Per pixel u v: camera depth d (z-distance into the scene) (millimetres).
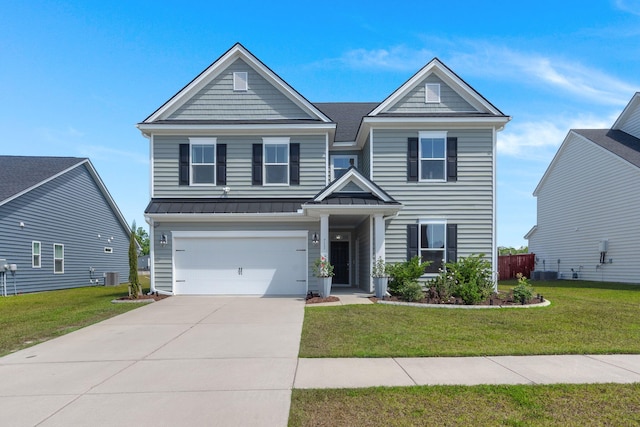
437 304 11531
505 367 6035
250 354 6828
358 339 7734
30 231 19672
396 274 13023
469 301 11828
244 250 15047
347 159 17953
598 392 5008
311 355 6688
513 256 27469
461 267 12836
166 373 5887
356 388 5172
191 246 15023
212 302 13000
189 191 15266
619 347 7102
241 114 15695
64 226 22453
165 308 11797
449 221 14852
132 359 6645
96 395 5051
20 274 18922
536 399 4793
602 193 21297
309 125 15234
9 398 4992
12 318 10719
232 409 4570
